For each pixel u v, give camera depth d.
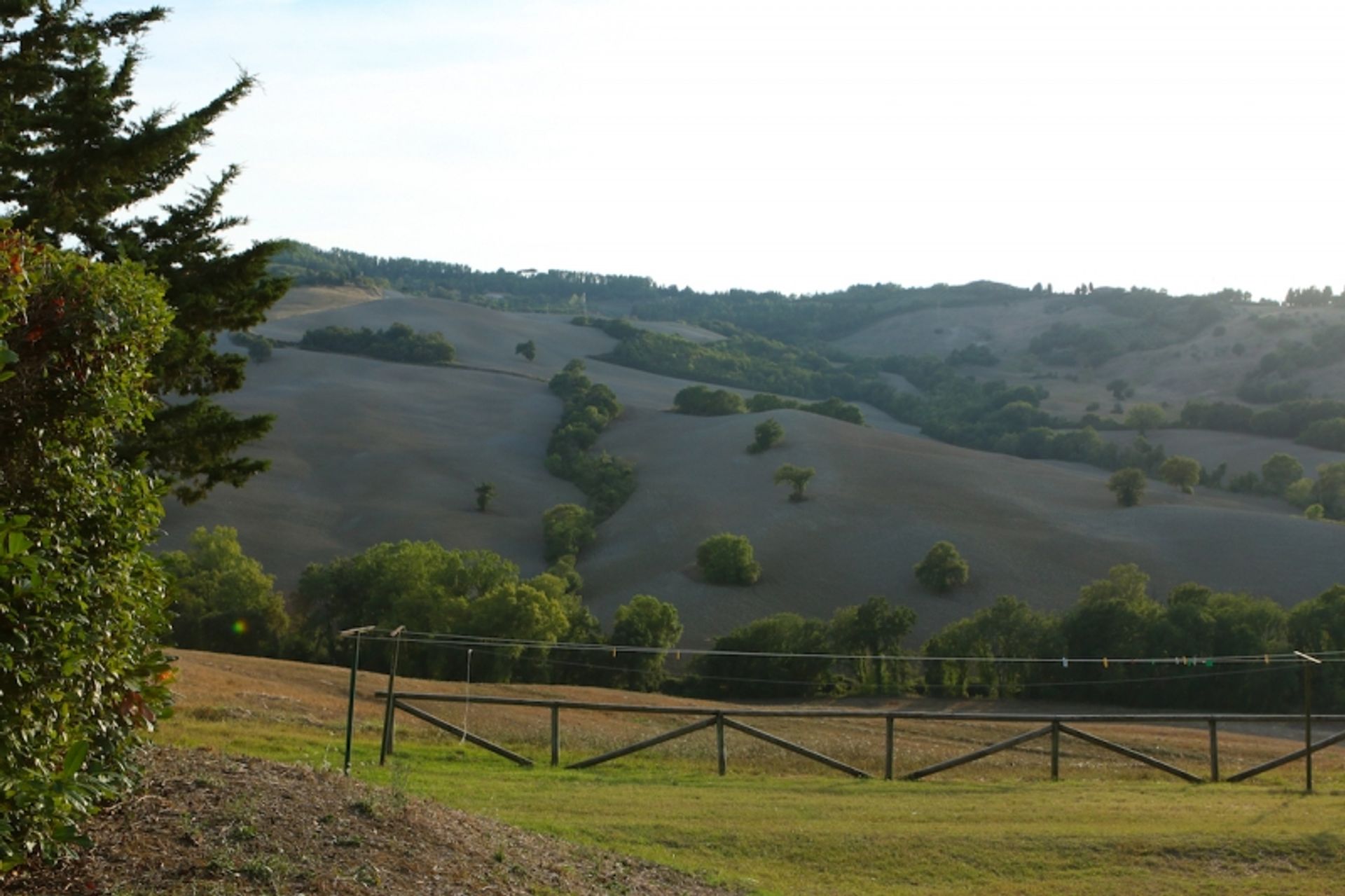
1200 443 147.75
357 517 110.19
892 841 14.32
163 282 8.56
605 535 108.56
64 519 7.38
